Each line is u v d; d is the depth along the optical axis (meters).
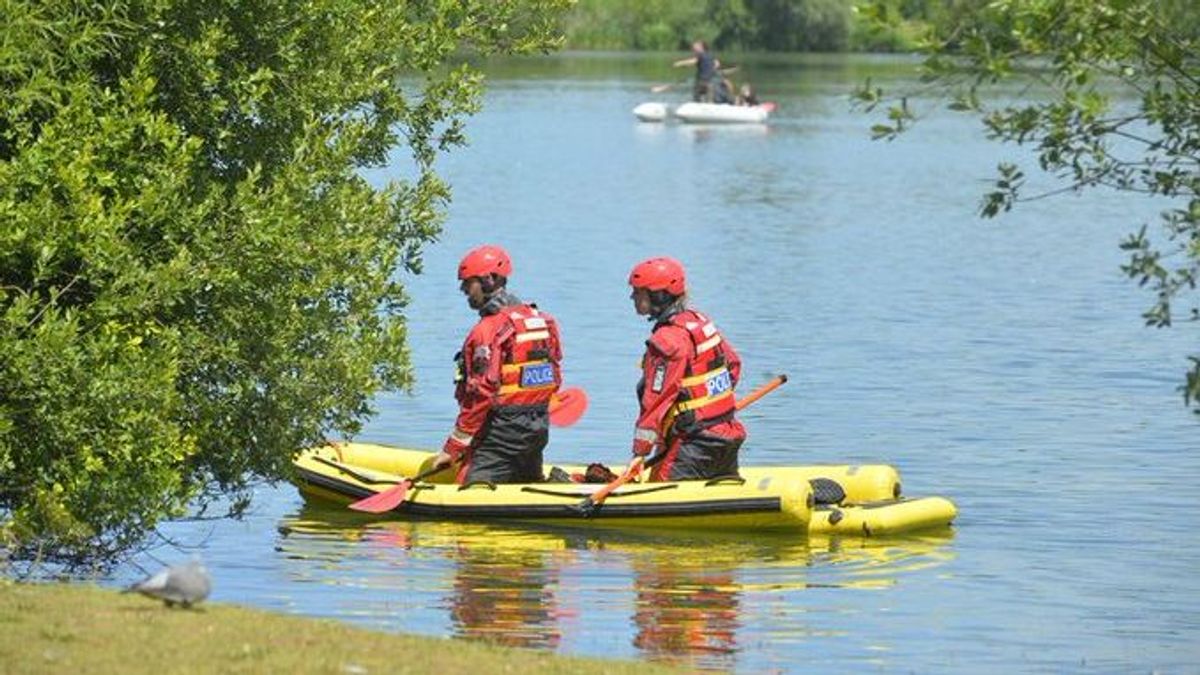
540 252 77.25
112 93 31.17
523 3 37.56
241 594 29.75
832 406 48.34
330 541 34.22
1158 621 28.89
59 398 28.50
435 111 36.19
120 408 28.81
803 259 77.88
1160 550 33.78
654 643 26.88
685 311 36.50
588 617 28.48
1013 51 23.34
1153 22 23.05
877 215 95.75
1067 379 52.31
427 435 45.12
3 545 29.84
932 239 85.75
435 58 35.88
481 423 37.00
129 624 22.28
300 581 30.83
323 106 33.66
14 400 28.81
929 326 61.31
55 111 30.53
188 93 32.25
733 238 84.62
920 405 48.56
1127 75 23.70
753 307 64.88
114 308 29.05
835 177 116.50
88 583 28.22
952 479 40.09
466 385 37.03
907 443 44.03
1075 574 32.00
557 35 38.91
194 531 34.56
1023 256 79.94
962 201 103.12
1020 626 28.50
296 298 32.38
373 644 22.22
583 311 62.31
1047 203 102.12
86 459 28.73
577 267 73.00
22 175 28.50
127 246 29.12
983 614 29.19
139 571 30.53
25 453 29.09
